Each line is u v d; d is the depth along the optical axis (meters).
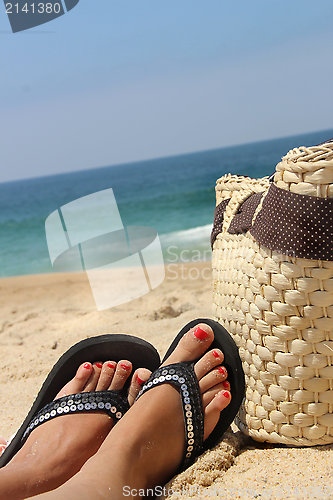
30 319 3.59
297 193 1.28
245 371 1.48
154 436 1.37
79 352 1.67
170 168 50.59
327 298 1.30
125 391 1.64
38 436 1.49
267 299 1.36
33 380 2.39
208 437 1.50
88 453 1.48
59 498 1.10
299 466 1.31
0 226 21.39
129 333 2.79
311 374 1.34
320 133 90.12
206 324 1.57
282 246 1.31
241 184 1.68
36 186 62.16
